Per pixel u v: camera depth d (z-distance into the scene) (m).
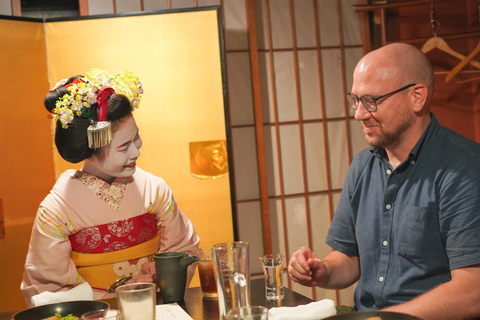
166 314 1.35
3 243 2.94
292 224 3.81
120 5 3.51
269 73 3.78
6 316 1.46
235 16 3.69
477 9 3.90
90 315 1.03
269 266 1.44
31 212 3.05
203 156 3.19
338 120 3.88
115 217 1.91
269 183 3.79
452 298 1.38
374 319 1.04
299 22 3.82
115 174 1.90
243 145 3.71
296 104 3.83
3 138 2.94
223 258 1.13
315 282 1.72
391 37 3.90
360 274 1.89
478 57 3.88
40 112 3.09
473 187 1.51
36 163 3.07
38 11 3.70
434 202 1.59
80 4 3.45
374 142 1.68
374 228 1.74
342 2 3.88
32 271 1.83
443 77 3.93
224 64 3.19
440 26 3.95
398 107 1.62
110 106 1.82
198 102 3.18
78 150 1.82
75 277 1.84
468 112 3.96
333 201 3.87
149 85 3.14
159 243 2.06
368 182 1.81
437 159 1.62
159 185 2.04
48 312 1.29
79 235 1.88
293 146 3.82
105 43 3.12
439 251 1.58
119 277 1.90
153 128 3.15
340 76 3.88
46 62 3.10
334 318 1.04
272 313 1.24
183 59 3.17
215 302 1.46
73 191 1.89
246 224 3.70
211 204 3.20
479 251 1.45
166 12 3.16
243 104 3.71
